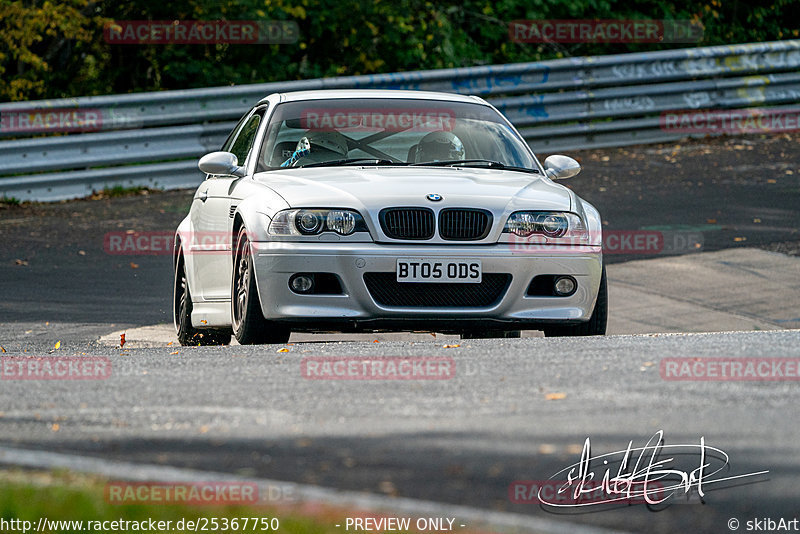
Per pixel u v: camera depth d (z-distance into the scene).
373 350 20.64
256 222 23.36
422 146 26.62
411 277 22.70
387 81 59.62
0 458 12.50
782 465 12.47
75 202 52.03
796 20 89.75
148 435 13.86
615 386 16.39
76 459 12.55
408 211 23.00
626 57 64.81
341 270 22.66
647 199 50.66
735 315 35.12
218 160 26.17
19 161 51.34
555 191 24.72
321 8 67.19
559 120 63.16
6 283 37.47
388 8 68.25
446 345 21.12
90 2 63.38
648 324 34.28
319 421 14.51
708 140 65.81
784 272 39.38
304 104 27.61
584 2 78.88
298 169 25.48
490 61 74.00
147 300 35.62
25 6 61.00
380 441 13.42
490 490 11.59
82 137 53.03
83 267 40.22
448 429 13.96
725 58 67.56
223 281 26.06
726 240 43.41
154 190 54.84
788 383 16.50
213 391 16.78
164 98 55.09
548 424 14.16
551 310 23.52
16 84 61.28
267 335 23.78
